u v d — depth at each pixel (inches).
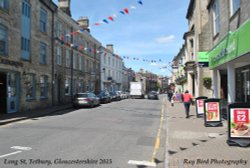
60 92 1104.8
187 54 1222.3
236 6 504.4
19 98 773.9
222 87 725.3
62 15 1112.8
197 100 655.1
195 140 375.2
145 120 628.1
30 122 577.3
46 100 952.3
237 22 482.3
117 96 1593.3
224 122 546.0
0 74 702.5
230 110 337.7
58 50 1080.2
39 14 905.5
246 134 332.2
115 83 2201.0
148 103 1296.8
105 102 1293.1
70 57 1222.9
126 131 469.4
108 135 426.0
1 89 706.2
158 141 389.1
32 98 856.3
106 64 1946.4
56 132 444.5
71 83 1228.5
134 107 1026.1
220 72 725.3
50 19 995.9
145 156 304.8
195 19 1105.4
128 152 320.8
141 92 2018.9
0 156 292.8
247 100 532.7
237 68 598.5
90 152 315.6
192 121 582.2
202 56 764.6
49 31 985.5
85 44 1473.9
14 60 744.3
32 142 364.5
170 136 405.4
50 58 992.2
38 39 894.4
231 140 334.3
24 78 797.9
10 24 727.1
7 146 339.3
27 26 824.3
